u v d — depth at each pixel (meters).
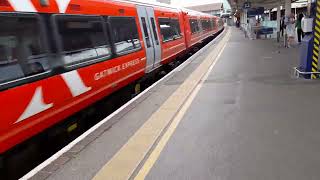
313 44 9.38
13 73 4.77
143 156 4.64
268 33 27.92
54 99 5.64
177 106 7.23
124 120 6.34
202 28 26.05
